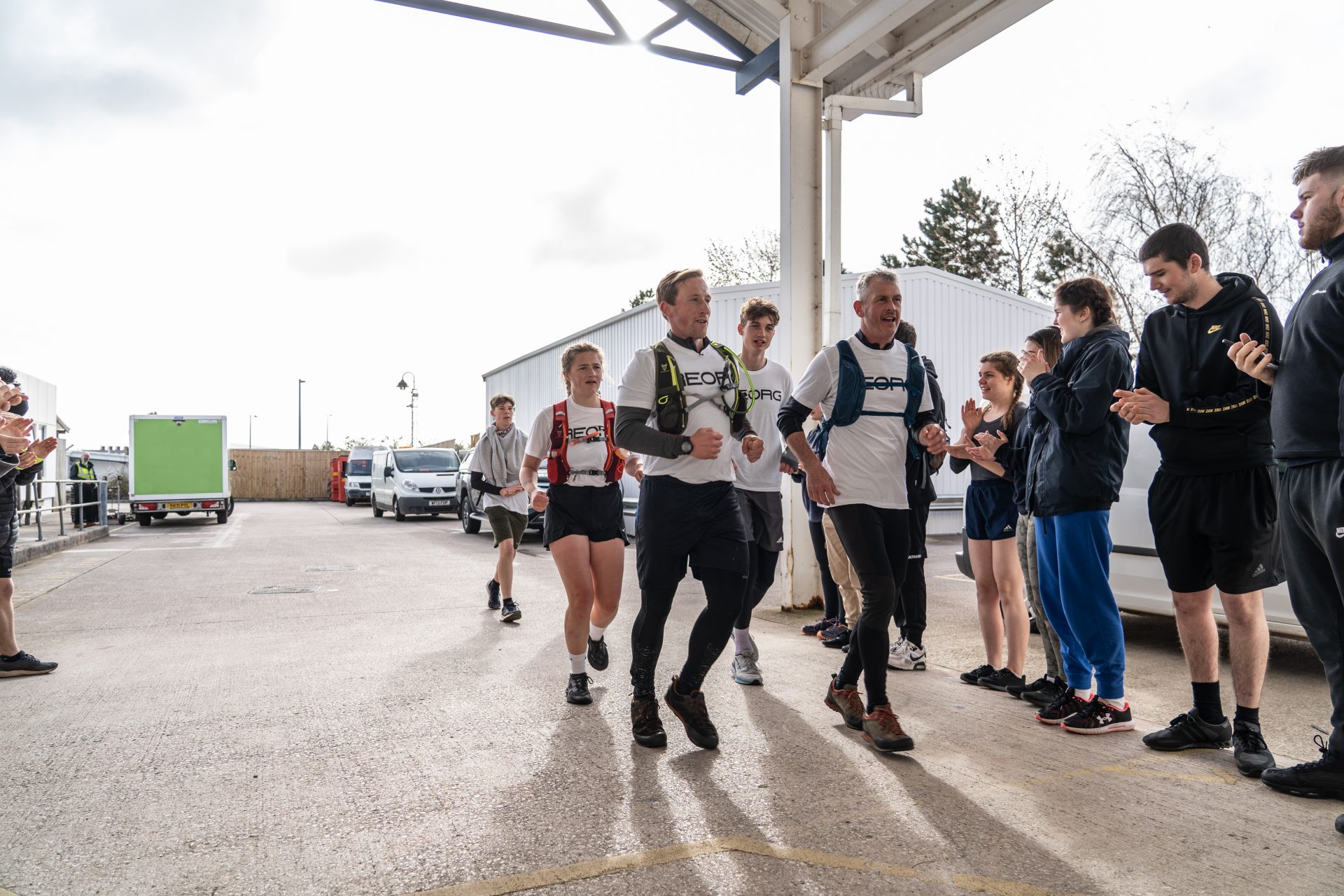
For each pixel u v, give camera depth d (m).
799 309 7.65
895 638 5.80
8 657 4.91
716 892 2.30
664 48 8.93
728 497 3.57
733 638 5.88
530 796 3.00
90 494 18.31
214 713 4.09
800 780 3.14
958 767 3.28
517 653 5.46
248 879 2.39
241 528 19.38
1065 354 3.81
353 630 6.31
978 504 4.54
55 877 2.41
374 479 25.59
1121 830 2.70
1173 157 20.88
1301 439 2.80
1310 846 2.57
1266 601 4.96
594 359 4.25
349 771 3.28
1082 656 3.84
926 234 37.91
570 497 4.22
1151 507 3.54
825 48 7.37
